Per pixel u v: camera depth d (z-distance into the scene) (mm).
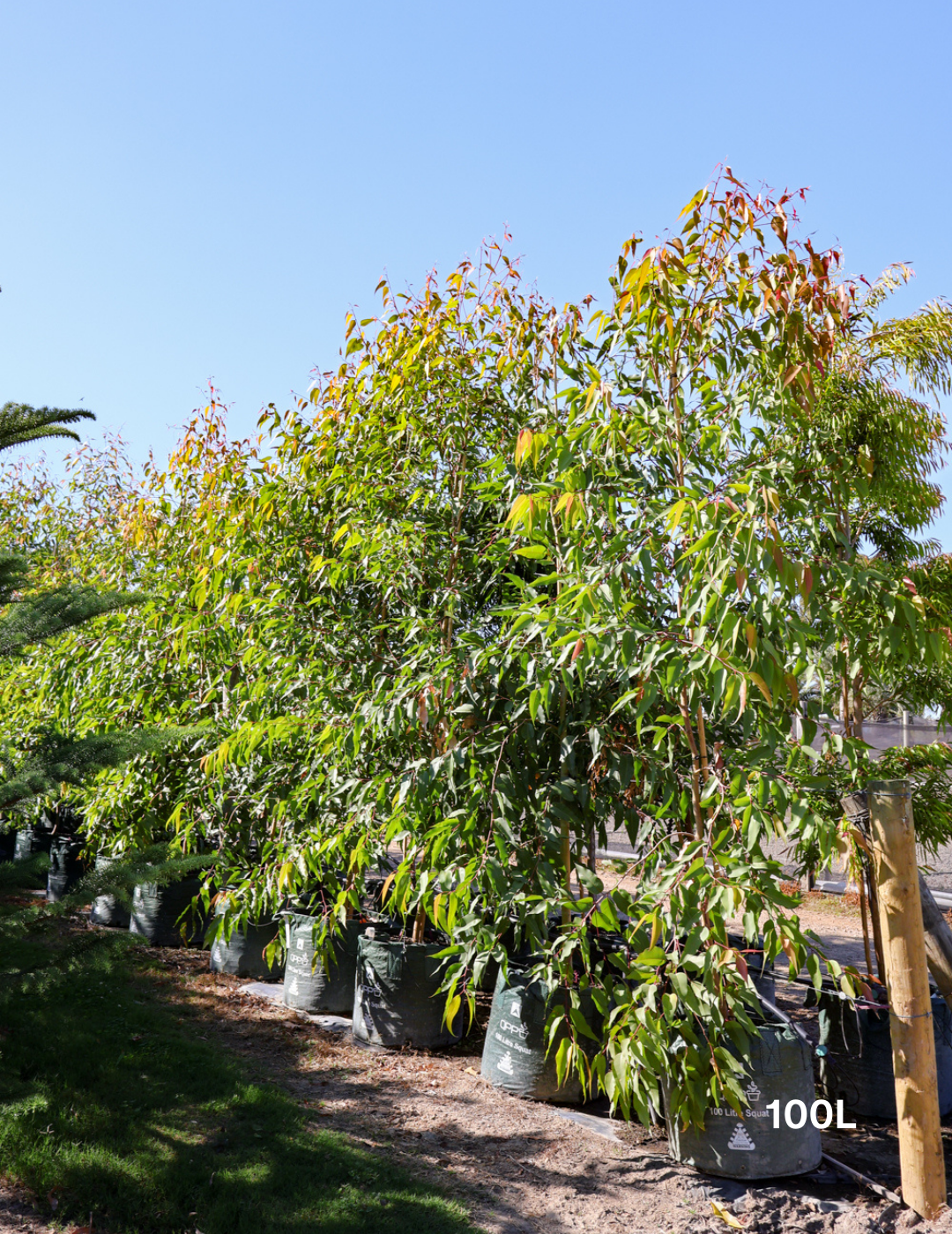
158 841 6773
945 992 4156
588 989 4242
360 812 4965
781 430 4227
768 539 3262
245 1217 3221
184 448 7109
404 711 4492
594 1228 3354
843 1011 4539
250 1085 4449
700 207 4066
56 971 3281
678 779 4391
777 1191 3627
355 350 5789
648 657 3488
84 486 11750
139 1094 4234
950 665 4977
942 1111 4543
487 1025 5383
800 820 3445
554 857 4430
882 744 11031
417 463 5484
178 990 6195
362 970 5379
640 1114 3852
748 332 4152
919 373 6965
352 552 5312
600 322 4375
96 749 3506
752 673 3260
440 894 4262
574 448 3895
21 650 3477
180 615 6273
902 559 7281
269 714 5758
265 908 6371
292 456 6031
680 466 4004
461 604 5246
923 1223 3430
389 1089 4617
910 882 3658
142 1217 3197
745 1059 3711
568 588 3797
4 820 3602
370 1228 3221
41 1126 3732
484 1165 3822
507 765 4418
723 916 3500
